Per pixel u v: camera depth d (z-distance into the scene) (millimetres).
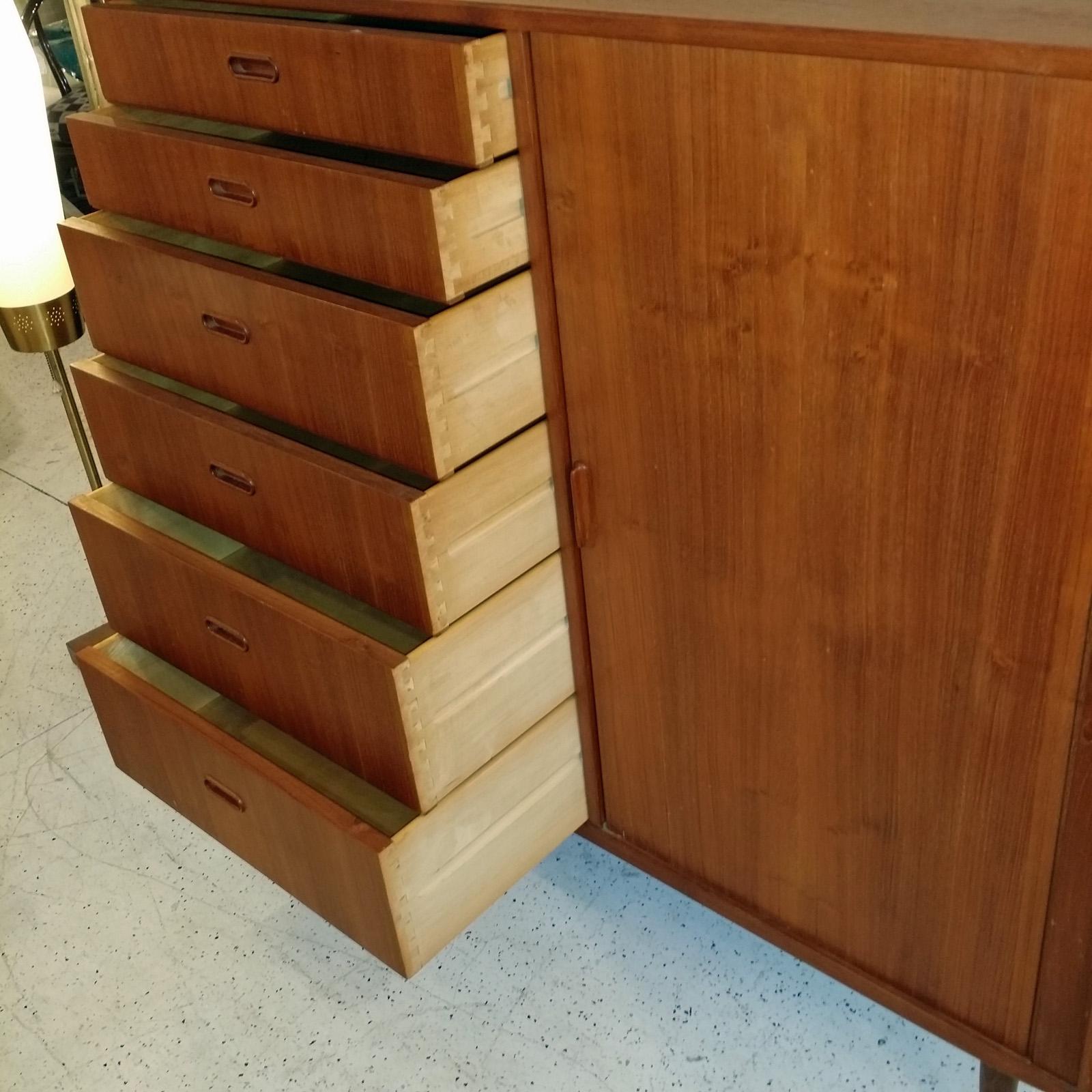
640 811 1348
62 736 1777
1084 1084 1085
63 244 1322
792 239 903
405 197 992
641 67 912
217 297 1185
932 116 797
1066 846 990
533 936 1431
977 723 996
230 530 1322
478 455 1137
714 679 1175
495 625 1200
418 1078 1287
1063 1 859
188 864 1564
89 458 1815
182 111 1180
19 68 1508
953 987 1151
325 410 1149
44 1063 1336
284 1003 1381
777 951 1390
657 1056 1287
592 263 1030
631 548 1166
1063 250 784
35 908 1519
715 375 1006
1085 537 864
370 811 1237
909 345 884
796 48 830
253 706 1367
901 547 968
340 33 999
